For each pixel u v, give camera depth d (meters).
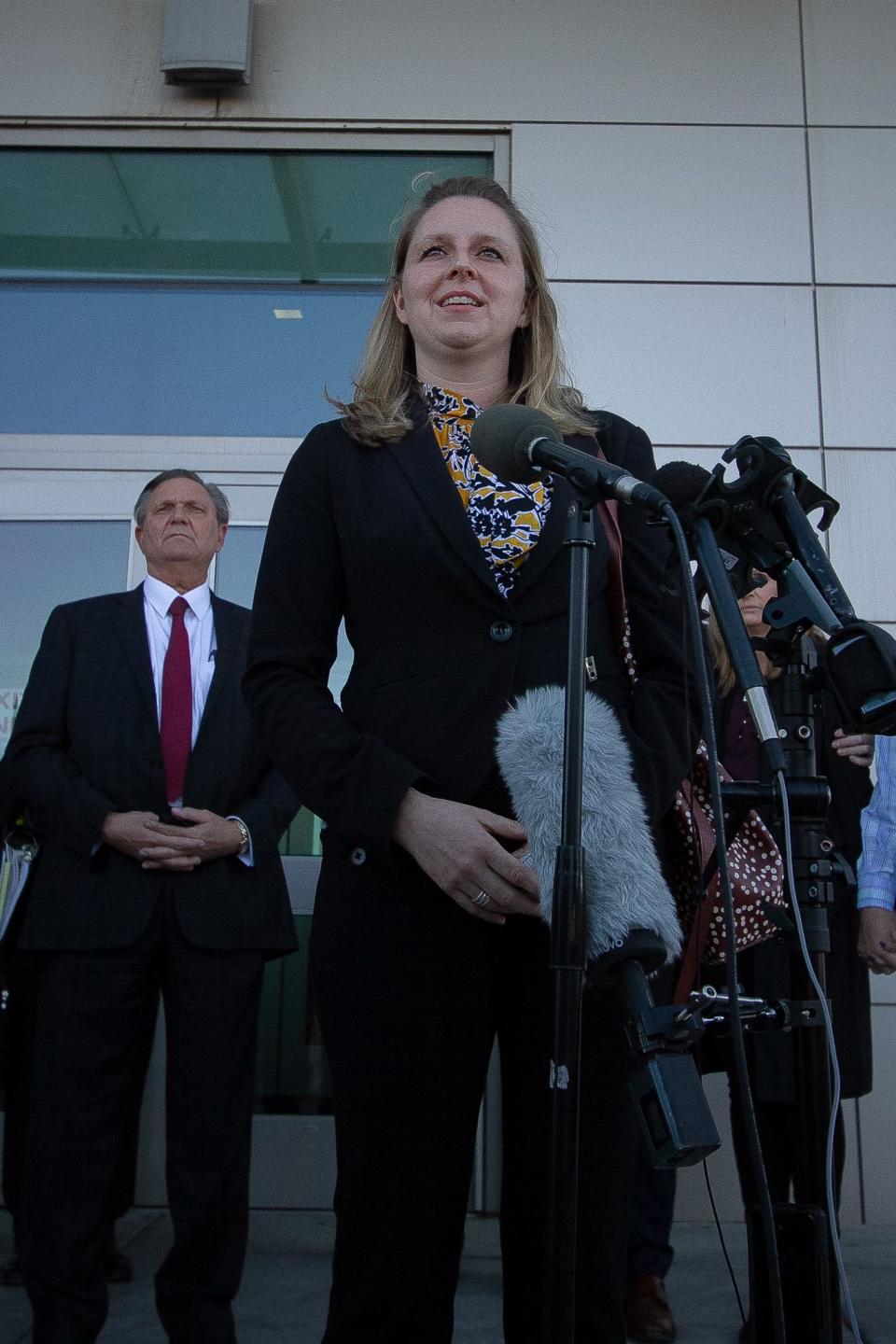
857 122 4.36
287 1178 3.72
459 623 1.56
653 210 4.28
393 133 4.39
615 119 4.34
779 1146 2.53
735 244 4.27
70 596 4.14
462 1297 2.86
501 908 1.39
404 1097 1.43
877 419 4.16
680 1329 2.65
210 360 4.34
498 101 4.36
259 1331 2.60
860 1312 2.74
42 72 4.39
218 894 2.52
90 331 4.35
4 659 4.09
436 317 1.74
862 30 4.42
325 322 4.38
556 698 1.39
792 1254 1.36
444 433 1.70
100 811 2.50
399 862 1.48
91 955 2.45
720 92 4.36
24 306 4.36
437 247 1.79
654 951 1.20
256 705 1.60
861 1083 2.63
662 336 4.20
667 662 1.61
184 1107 2.41
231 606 2.91
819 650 1.58
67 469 4.23
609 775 1.30
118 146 4.39
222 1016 2.46
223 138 4.39
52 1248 2.31
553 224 4.26
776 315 4.22
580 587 1.31
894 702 1.29
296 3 4.44
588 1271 1.37
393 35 4.41
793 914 1.43
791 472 1.45
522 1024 1.46
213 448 4.27
